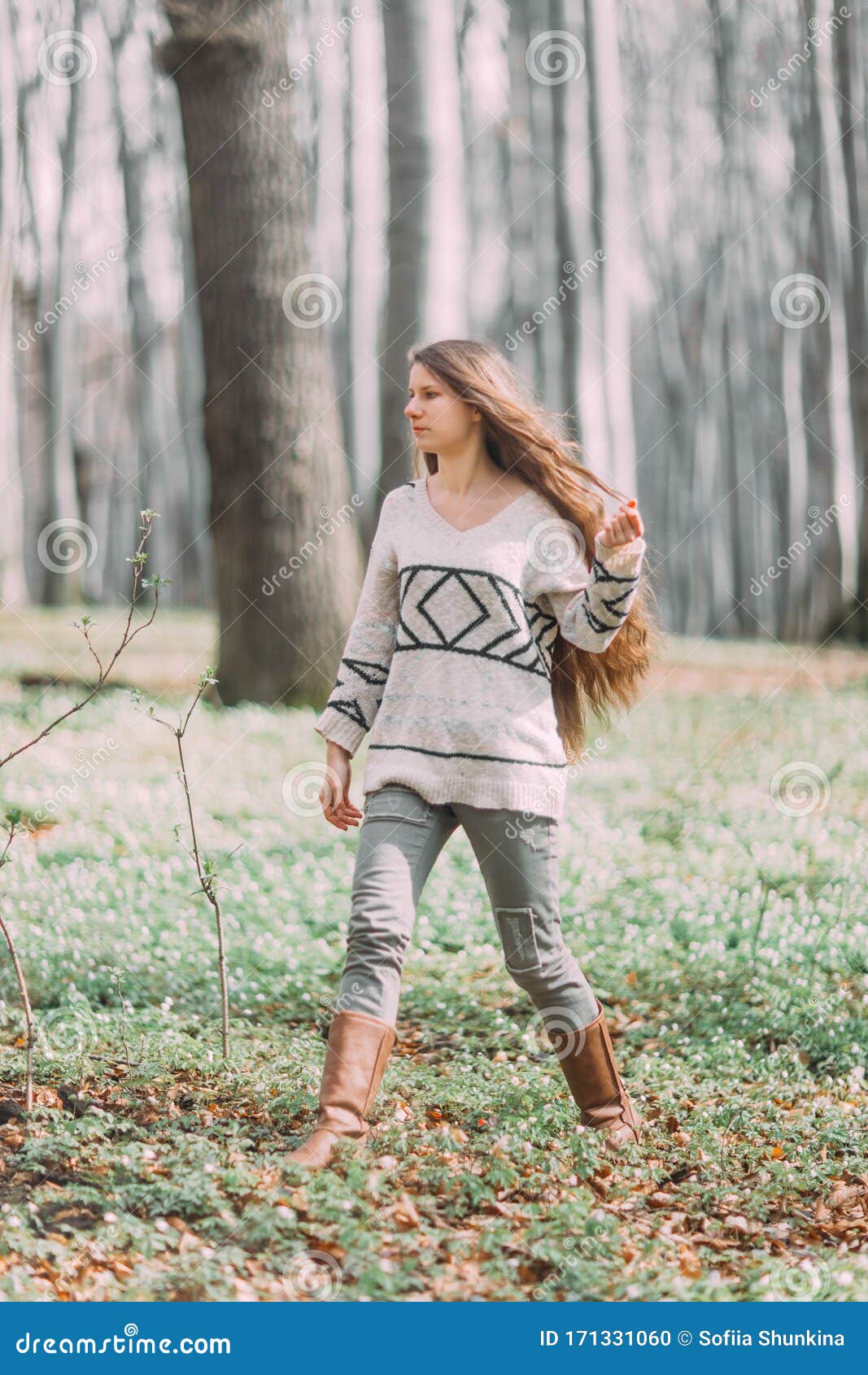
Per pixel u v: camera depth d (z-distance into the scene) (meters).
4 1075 4.20
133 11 28.61
